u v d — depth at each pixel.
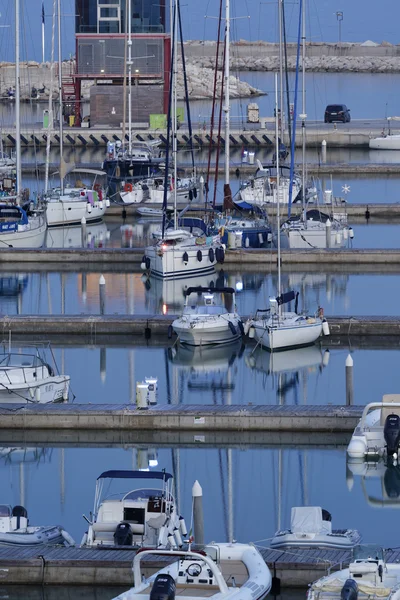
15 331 130.12
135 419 100.00
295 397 109.75
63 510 85.94
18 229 169.38
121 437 100.06
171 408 101.19
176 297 144.62
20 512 79.69
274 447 98.50
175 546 71.44
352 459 94.44
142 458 96.38
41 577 72.25
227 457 96.38
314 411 99.88
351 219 194.38
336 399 109.31
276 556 71.94
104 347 126.75
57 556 73.00
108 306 140.25
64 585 72.19
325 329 126.69
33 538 76.19
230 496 88.38
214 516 84.56
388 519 84.31
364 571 65.56
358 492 89.44
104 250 163.00
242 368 119.31
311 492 89.12
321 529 75.62
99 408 101.12
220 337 126.06
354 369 118.50
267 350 124.31
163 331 129.62
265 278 155.25
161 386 113.06
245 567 68.19
